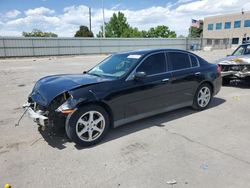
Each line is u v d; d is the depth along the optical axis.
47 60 24.89
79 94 3.56
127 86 4.07
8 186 2.71
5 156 3.45
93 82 3.82
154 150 3.59
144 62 4.43
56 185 2.76
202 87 5.50
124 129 4.43
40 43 30.03
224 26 67.62
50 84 3.94
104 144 3.81
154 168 3.08
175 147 3.67
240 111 5.48
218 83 5.85
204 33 74.31
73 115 3.52
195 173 2.95
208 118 5.00
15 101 6.78
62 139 4.01
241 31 63.41
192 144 3.77
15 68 16.45
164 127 4.51
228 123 4.69
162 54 4.80
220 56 25.75
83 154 3.49
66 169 3.10
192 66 5.32
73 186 2.74
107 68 4.64
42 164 3.22
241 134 4.14
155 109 4.62
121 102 4.02
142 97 4.32
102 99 3.75
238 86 8.65
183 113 5.34
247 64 7.60
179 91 4.99
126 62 4.48
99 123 3.86
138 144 3.80
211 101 6.42
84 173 3.00
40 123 3.54
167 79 4.68
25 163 3.26
